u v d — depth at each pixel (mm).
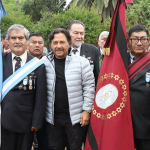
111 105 2551
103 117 2600
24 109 2592
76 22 3479
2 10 2814
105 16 18328
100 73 2764
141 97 2533
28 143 2689
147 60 2613
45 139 3213
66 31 2715
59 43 2654
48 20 12508
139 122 2520
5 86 2584
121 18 2648
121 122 2506
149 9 10125
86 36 12070
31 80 2631
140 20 10602
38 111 2631
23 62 2725
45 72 2750
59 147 2826
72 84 2693
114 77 2600
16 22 14711
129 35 2668
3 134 2582
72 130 2740
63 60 2799
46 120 2811
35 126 2605
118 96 2547
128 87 2559
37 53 3896
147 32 2609
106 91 2633
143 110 2521
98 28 12453
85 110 2730
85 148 2707
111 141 2480
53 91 2715
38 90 2660
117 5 2678
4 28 14094
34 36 3875
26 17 15648
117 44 2641
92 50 3480
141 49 2590
